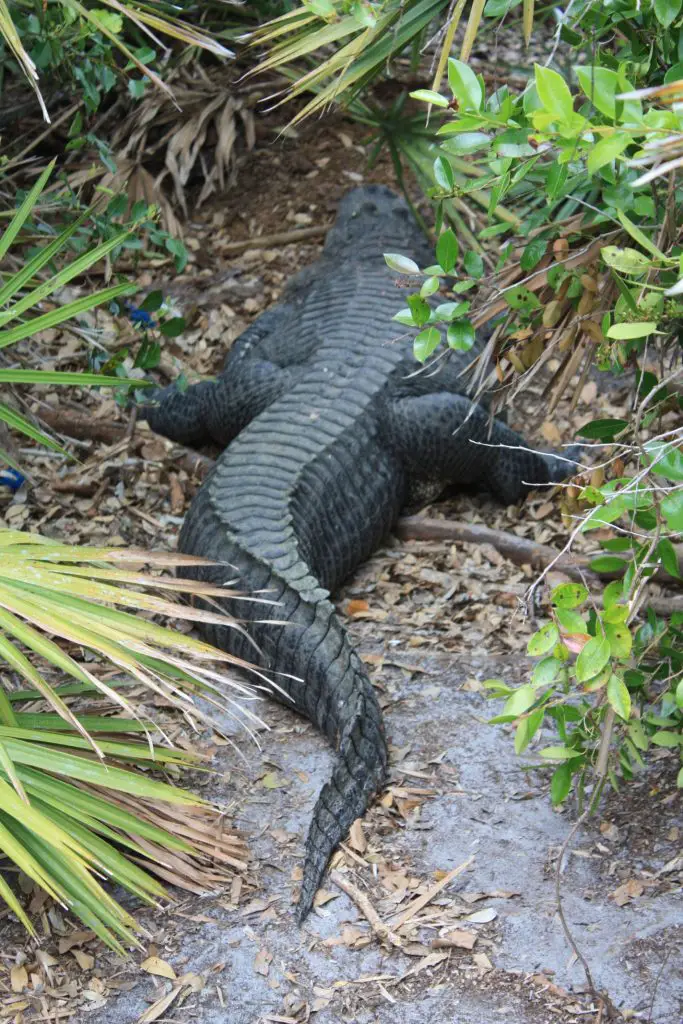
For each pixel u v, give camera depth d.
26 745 2.96
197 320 6.59
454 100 2.48
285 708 4.27
